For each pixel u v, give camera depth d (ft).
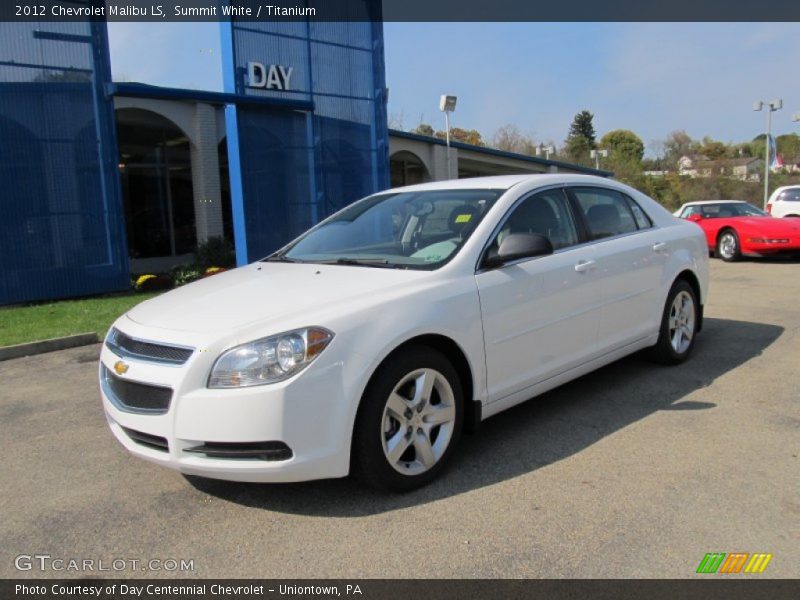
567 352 14.02
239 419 9.61
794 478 11.07
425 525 10.00
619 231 16.24
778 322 23.44
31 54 34.30
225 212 59.41
